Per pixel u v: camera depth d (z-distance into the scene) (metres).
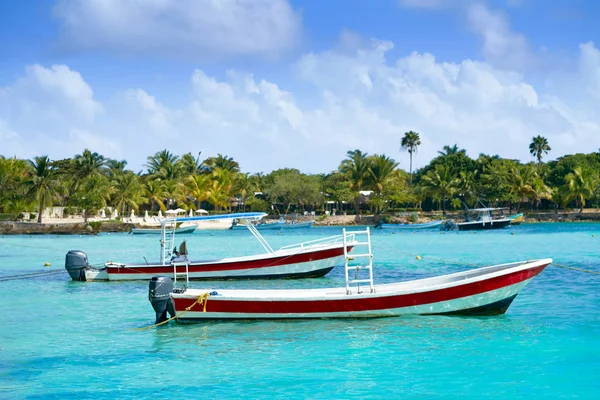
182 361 16.36
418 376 14.77
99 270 32.16
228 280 31.14
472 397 13.41
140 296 27.25
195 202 122.69
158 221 101.00
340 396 13.55
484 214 93.25
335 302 19.84
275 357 16.50
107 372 15.54
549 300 23.81
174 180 116.50
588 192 113.31
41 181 90.69
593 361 15.72
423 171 140.25
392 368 15.38
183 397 13.66
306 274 31.47
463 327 19.17
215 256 50.66
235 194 129.12
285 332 19.00
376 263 41.16
